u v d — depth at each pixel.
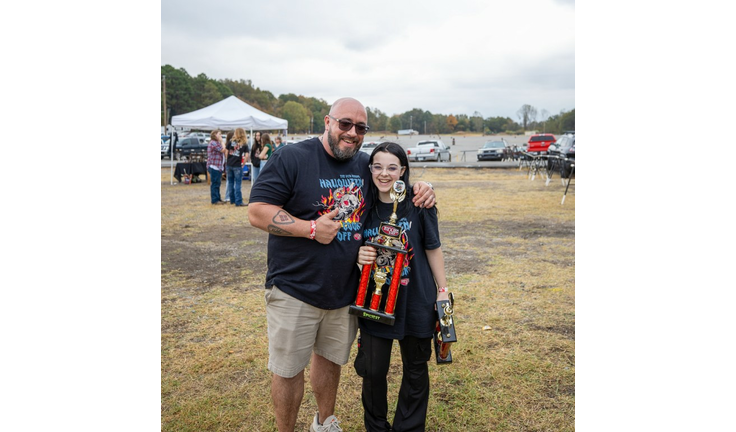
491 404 2.79
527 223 8.53
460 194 12.76
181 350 3.51
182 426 2.61
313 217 2.18
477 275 5.30
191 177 15.84
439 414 2.69
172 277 5.41
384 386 2.31
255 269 5.75
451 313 2.19
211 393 2.94
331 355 2.36
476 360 3.30
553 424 2.59
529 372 3.14
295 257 2.19
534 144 27.31
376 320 2.16
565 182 15.41
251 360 3.37
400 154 2.21
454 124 159.12
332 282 2.21
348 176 2.23
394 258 2.21
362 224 2.26
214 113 16.11
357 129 2.12
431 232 2.26
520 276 5.25
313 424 2.50
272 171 2.14
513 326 3.88
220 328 3.92
